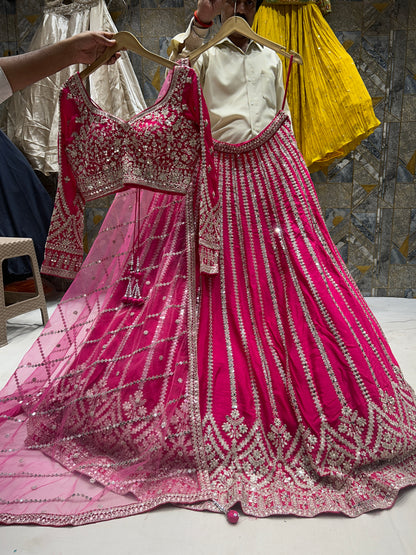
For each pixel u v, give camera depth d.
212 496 1.20
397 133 3.30
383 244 3.48
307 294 1.43
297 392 1.33
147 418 1.32
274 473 1.27
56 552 1.06
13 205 3.17
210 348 1.39
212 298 1.46
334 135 2.93
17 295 3.20
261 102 1.68
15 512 1.18
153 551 1.06
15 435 1.48
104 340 1.47
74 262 1.54
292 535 1.10
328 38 2.92
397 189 3.38
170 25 3.29
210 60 1.67
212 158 1.44
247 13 1.70
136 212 1.58
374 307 3.24
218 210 1.46
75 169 1.48
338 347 1.36
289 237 1.50
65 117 1.45
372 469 1.27
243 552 1.05
